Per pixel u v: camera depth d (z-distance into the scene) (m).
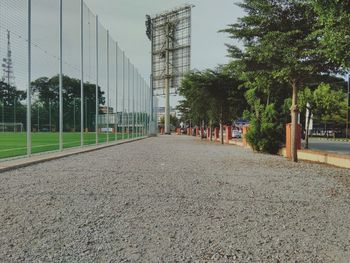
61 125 20.58
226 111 38.28
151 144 33.88
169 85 81.12
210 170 13.15
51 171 12.29
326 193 8.83
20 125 22.23
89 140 28.84
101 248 4.77
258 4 15.86
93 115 29.19
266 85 20.05
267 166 14.77
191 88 38.19
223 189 9.18
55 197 7.81
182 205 7.27
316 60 14.73
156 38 83.19
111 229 5.59
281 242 5.15
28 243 4.90
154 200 7.70
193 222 6.07
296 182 10.53
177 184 9.82
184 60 78.50
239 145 32.91
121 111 37.44
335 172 12.96
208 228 5.75
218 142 41.25
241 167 14.29
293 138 16.98
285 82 19.11
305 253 4.74
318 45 13.86
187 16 77.75
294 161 16.81
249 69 17.20
